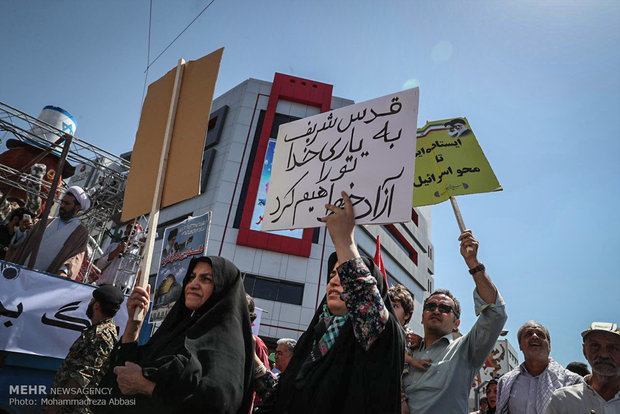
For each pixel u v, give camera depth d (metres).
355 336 1.78
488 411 4.61
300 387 1.84
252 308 4.19
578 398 2.73
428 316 2.95
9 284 4.16
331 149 2.42
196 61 3.20
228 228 20.11
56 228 5.43
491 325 2.57
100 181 8.99
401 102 2.32
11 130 7.95
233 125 22.50
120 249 7.23
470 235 2.80
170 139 3.00
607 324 2.79
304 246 20.33
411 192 2.03
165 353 1.95
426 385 2.63
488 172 3.48
